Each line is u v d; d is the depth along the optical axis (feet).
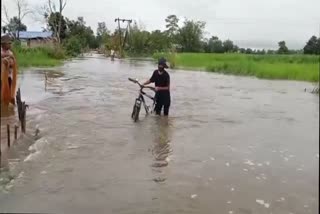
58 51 165.78
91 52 385.29
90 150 30.12
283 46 272.51
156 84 45.16
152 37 321.93
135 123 40.60
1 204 20.22
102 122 40.45
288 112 51.39
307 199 22.20
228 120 44.37
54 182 23.39
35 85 70.23
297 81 101.65
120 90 69.10
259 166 27.71
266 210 20.68
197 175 25.46
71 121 40.32
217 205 21.06
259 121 44.47
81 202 20.83
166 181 24.23
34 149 29.43
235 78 108.68
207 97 64.85
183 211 20.20
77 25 328.90
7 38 41.06
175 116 45.50
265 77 111.04
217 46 343.87
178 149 31.37
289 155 30.60
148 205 20.75
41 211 19.60
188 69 149.69
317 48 255.91
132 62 189.26
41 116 41.96
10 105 41.93
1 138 30.45
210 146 32.60
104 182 23.68
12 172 24.61
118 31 313.94
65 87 69.87
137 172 25.63
